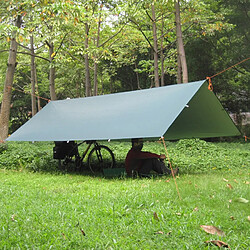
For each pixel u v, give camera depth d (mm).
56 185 6922
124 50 23719
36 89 30219
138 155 8055
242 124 26719
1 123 14273
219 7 22828
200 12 18359
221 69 24266
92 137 7609
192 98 7633
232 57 22906
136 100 8227
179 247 3148
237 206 4711
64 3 12117
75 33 20000
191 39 23266
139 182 6871
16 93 38312
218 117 8344
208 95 7590
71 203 4883
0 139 14102
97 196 5348
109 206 4566
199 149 13109
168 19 20953
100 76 33031
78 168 9281
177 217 4066
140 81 33000
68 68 28547
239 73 24688
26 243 3281
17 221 3979
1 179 7871
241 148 16125
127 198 4938
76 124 8523
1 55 24234
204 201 4980
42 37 18141
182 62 15211
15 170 9469
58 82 32625
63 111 9406
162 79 23422
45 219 4043
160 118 6996
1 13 13508
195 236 3387
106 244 3260
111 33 22844
